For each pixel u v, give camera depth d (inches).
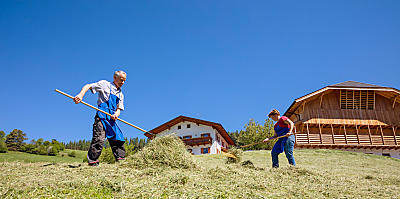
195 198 127.7
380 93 1115.3
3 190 122.6
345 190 169.2
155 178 161.8
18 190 124.2
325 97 1122.0
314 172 228.7
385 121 1095.6
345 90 1102.4
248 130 1594.5
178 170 192.9
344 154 694.5
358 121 1092.5
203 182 159.0
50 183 137.0
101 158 466.0
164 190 137.8
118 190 134.7
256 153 688.4
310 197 145.7
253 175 195.9
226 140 1608.0
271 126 1545.3
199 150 1245.7
